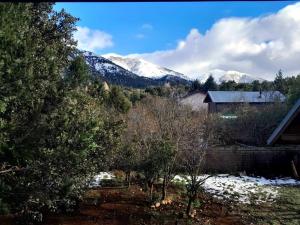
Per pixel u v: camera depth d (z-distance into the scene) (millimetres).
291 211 12266
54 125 6688
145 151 12758
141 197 13000
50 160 6312
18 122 6367
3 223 8875
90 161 8055
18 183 6266
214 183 16219
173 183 14422
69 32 11484
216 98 46406
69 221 10094
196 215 11555
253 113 27578
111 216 10844
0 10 6480
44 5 10883
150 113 20750
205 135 17031
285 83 50906
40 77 7352
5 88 6180
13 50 6562
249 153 19156
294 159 19078
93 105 9008
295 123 8883
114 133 9688
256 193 14703
